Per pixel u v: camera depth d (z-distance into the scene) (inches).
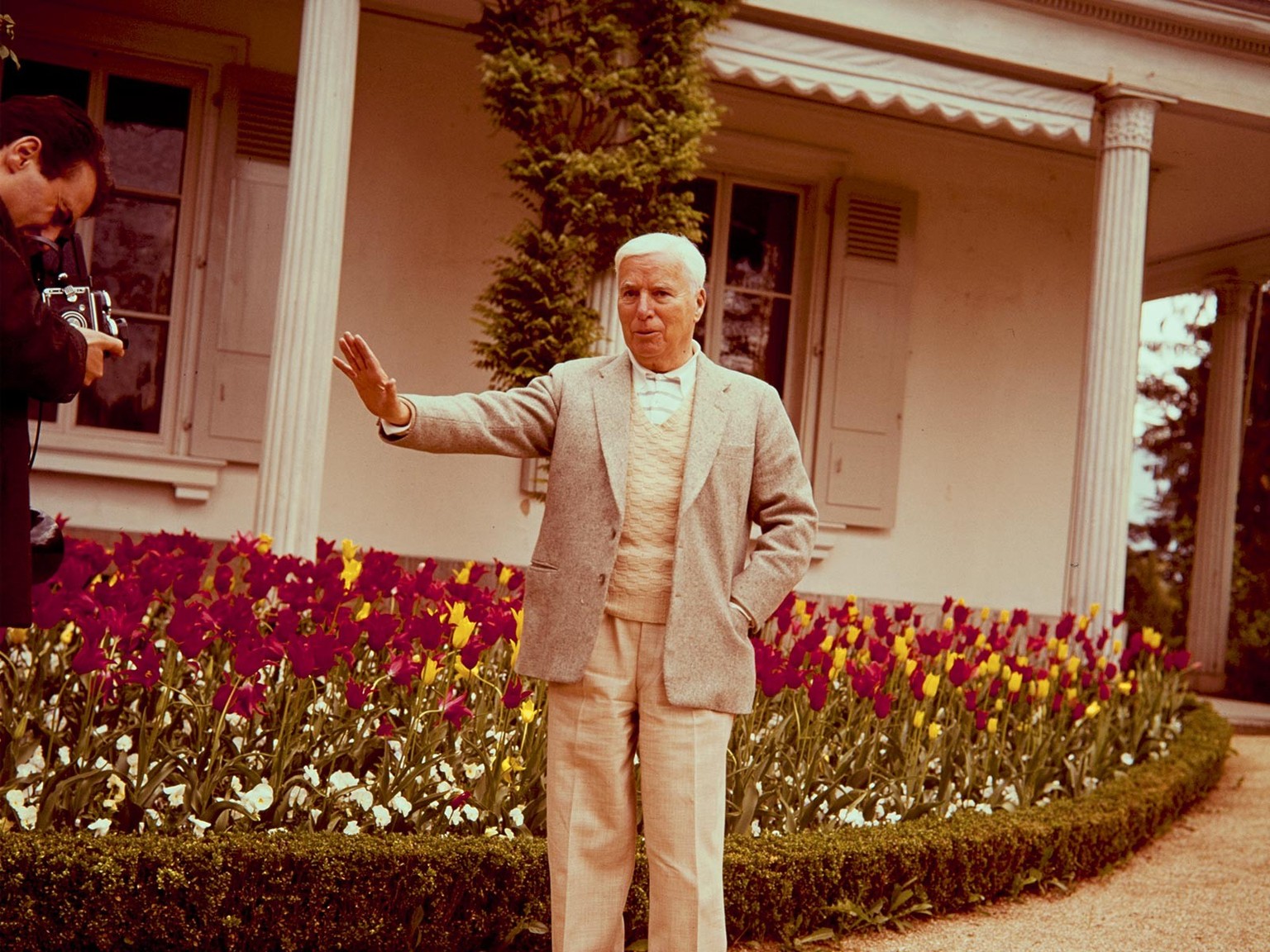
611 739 107.0
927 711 198.1
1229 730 302.2
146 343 305.0
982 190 390.9
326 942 125.2
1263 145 360.2
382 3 318.3
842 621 222.8
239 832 130.4
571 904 106.2
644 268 109.3
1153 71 308.3
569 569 107.0
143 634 146.9
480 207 331.3
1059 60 301.6
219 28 306.7
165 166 306.3
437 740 146.5
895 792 185.5
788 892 151.9
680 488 108.2
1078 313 402.3
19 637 152.0
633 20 265.0
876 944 157.0
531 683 159.0
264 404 307.6
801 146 367.9
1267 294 584.4
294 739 142.9
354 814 139.9
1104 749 238.8
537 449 111.4
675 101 264.4
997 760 204.1
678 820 105.8
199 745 139.3
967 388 390.0
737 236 370.9
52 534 101.4
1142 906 185.3
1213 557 449.7
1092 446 305.9
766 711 183.9
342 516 319.3
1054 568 398.9
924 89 295.1
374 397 99.6
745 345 372.5
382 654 153.1
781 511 112.4
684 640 105.7
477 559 330.6
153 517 301.1
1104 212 310.5
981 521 391.5
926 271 385.7
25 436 92.9
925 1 290.2
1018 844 181.5
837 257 371.2
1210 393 458.6
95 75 301.1
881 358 376.2
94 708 136.4
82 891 115.8
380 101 322.0
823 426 370.9
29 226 95.9
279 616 145.3
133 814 131.1
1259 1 306.7
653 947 107.9
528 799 150.6
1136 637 261.6
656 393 110.6
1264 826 243.9
